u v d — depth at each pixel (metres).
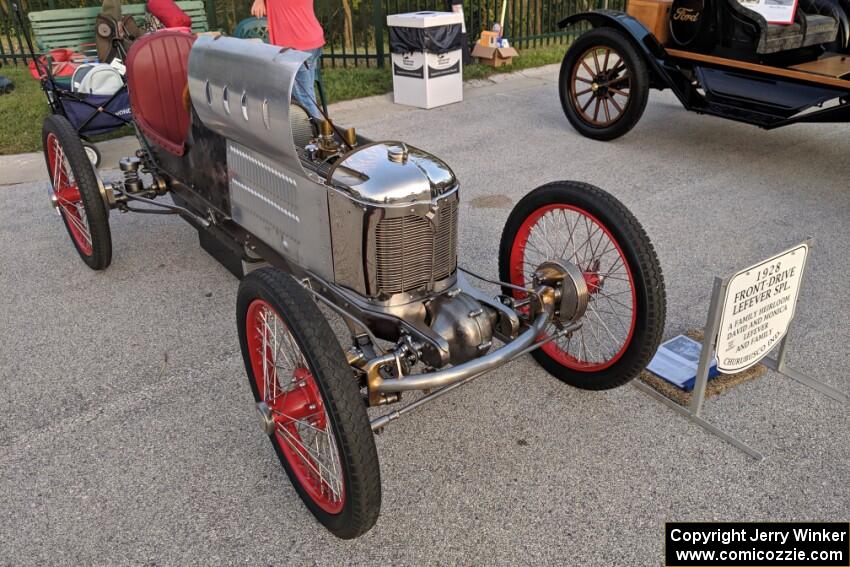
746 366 2.75
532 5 11.38
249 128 2.53
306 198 2.52
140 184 3.91
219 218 3.34
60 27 6.72
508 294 3.08
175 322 3.53
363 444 1.95
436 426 2.77
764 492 2.42
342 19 9.60
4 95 7.65
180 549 2.22
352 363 2.21
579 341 3.27
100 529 2.30
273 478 2.53
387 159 2.40
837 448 2.61
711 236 4.36
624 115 6.02
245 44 2.51
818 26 5.46
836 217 4.62
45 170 5.70
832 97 4.86
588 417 2.80
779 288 2.72
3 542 2.25
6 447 2.68
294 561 2.18
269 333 2.38
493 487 2.46
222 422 2.81
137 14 6.84
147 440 2.71
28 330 3.47
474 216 4.69
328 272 2.56
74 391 3.01
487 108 7.53
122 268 4.11
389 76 8.70
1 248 4.39
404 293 2.45
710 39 5.54
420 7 10.29
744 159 5.78
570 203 2.76
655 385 2.95
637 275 2.57
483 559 2.17
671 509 2.35
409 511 2.36
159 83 3.75
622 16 5.91
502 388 2.99
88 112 5.41
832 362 3.12
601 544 2.22
